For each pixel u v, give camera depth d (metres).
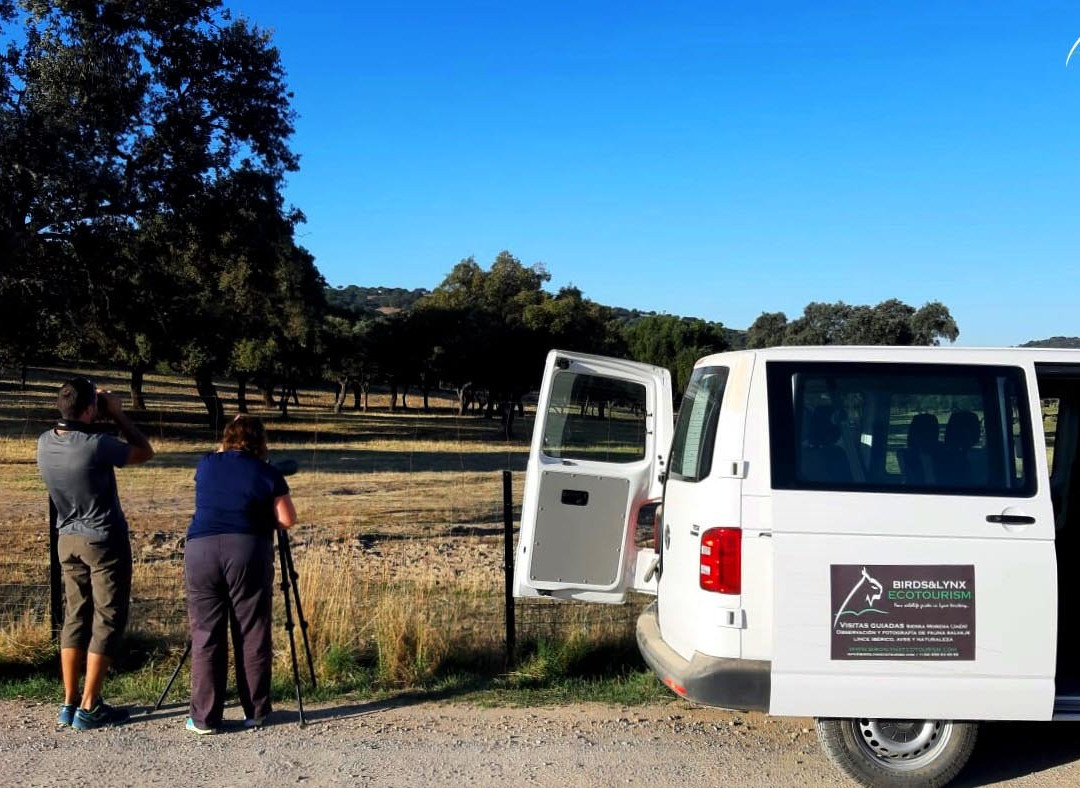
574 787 4.57
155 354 35.91
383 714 5.68
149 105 23.52
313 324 49.88
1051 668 4.30
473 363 50.47
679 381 56.38
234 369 44.78
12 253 21.36
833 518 4.34
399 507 17.19
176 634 6.89
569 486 6.13
